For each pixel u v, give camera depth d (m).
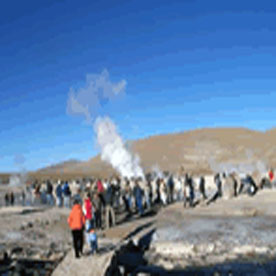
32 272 9.30
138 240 12.74
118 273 9.28
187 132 112.06
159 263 10.47
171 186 24.27
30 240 13.67
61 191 24.41
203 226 14.59
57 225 16.83
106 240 12.84
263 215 16.70
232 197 22.58
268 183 27.42
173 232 13.80
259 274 8.89
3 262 10.35
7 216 19.05
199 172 58.78
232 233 13.16
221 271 9.29
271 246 11.38
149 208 21.30
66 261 9.27
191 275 9.12
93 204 15.02
